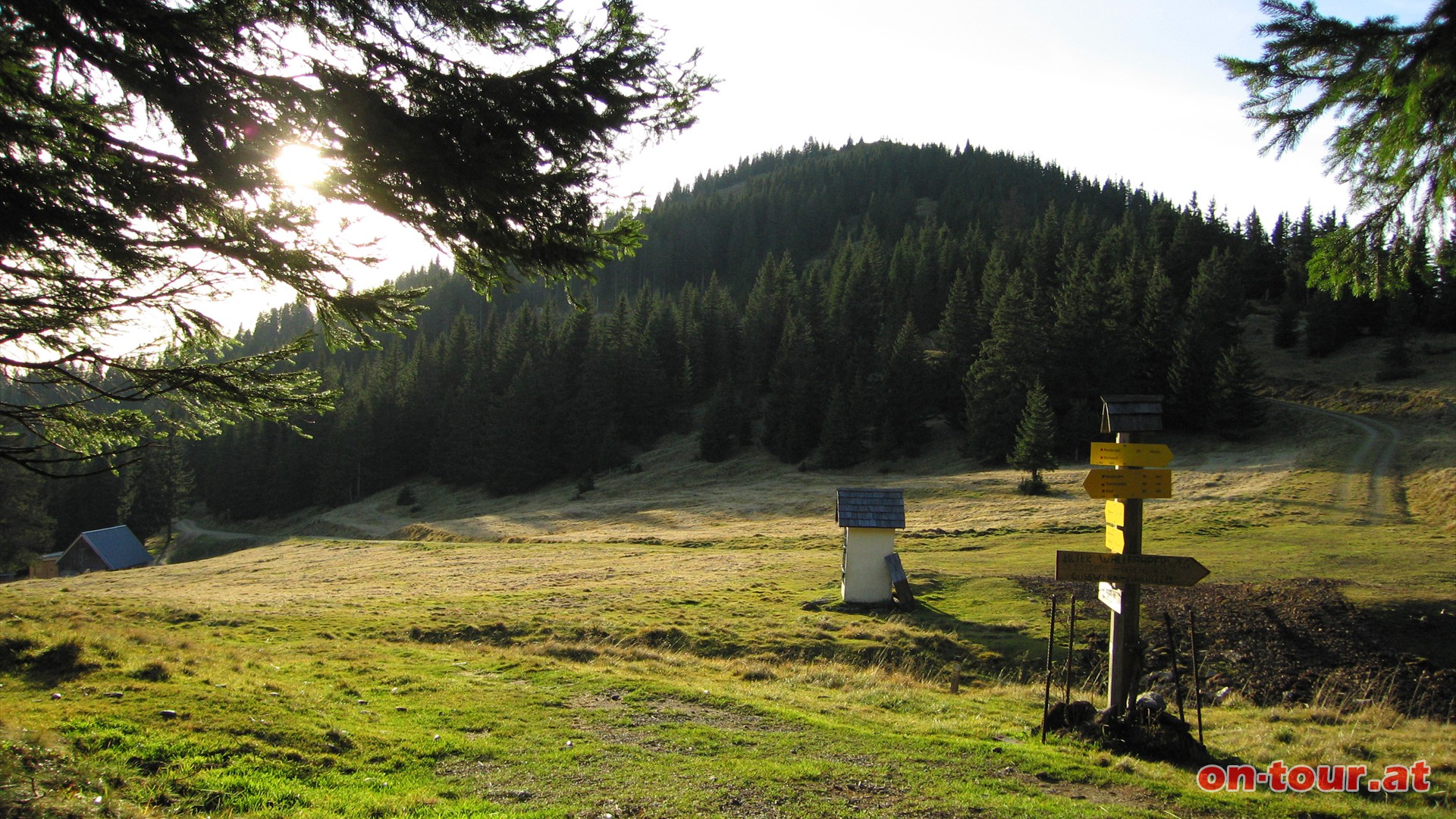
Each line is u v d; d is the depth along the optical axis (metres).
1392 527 35.03
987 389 69.44
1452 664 16.47
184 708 9.28
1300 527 36.28
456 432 90.19
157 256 5.89
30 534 59.50
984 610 23.05
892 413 77.81
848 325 95.12
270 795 7.01
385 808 6.87
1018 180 190.88
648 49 6.09
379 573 37.06
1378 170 4.89
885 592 24.31
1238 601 20.86
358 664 13.73
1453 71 4.00
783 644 19.23
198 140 5.45
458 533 60.31
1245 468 53.94
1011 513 47.00
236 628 19.17
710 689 12.55
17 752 6.91
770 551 40.31
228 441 97.31
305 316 167.62
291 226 5.97
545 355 96.00
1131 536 9.67
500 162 5.72
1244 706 13.91
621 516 61.28
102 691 9.70
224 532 88.00
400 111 5.75
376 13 5.92
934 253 111.62
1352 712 13.39
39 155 5.49
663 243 178.75
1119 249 98.31
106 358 6.77
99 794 6.49
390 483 96.56
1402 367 73.75
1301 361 85.06
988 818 6.95
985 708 12.16
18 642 11.38
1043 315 73.38
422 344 108.00
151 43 5.21
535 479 85.50
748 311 101.00
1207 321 78.19
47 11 4.83
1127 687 9.66
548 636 19.48
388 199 6.00
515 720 10.20
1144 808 7.30
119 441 7.23
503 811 6.93
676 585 28.75
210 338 7.21
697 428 94.69
